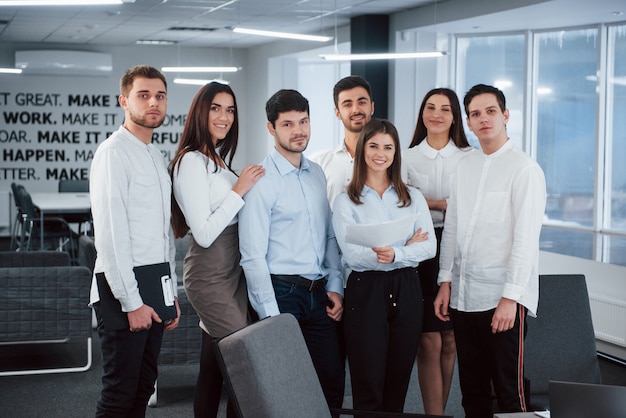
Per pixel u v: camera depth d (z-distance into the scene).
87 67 13.38
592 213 9.78
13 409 4.52
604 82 9.47
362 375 3.28
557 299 3.77
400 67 10.26
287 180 3.25
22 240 9.99
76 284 5.16
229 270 3.23
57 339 5.36
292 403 2.39
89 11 9.85
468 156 3.33
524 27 9.83
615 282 5.77
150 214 3.04
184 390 4.88
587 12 8.51
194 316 4.73
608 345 5.62
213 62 14.57
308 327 3.34
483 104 3.17
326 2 9.25
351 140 3.75
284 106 3.19
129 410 3.16
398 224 3.00
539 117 10.25
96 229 2.98
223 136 3.25
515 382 3.21
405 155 3.93
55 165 13.71
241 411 2.29
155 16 10.34
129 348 3.04
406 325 3.29
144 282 3.02
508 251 3.20
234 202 3.11
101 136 13.89
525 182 3.12
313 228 3.28
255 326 2.42
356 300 3.27
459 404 4.54
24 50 13.26
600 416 2.14
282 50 13.36
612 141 9.53
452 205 3.37
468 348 3.35
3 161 13.46
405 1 9.21
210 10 9.84
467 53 10.56
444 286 3.40
